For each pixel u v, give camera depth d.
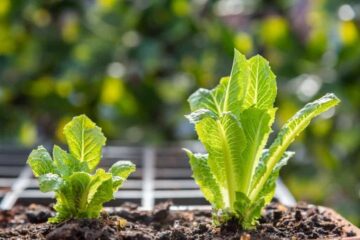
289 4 3.62
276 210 1.72
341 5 3.29
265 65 1.47
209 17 3.55
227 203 1.52
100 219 1.48
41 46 3.72
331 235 1.48
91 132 1.51
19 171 2.65
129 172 1.50
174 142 3.65
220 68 3.48
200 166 1.52
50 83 3.77
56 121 3.95
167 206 1.78
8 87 3.72
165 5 3.49
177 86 3.74
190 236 1.46
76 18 3.69
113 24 3.56
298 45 3.61
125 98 3.74
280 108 3.54
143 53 3.40
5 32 3.72
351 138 3.56
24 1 3.65
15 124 3.78
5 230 1.57
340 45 3.30
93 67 3.55
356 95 3.54
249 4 3.68
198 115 1.34
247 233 1.45
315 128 3.60
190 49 3.49
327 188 3.66
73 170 1.49
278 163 1.54
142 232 1.46
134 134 3.76
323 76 3.52
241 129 1.40
